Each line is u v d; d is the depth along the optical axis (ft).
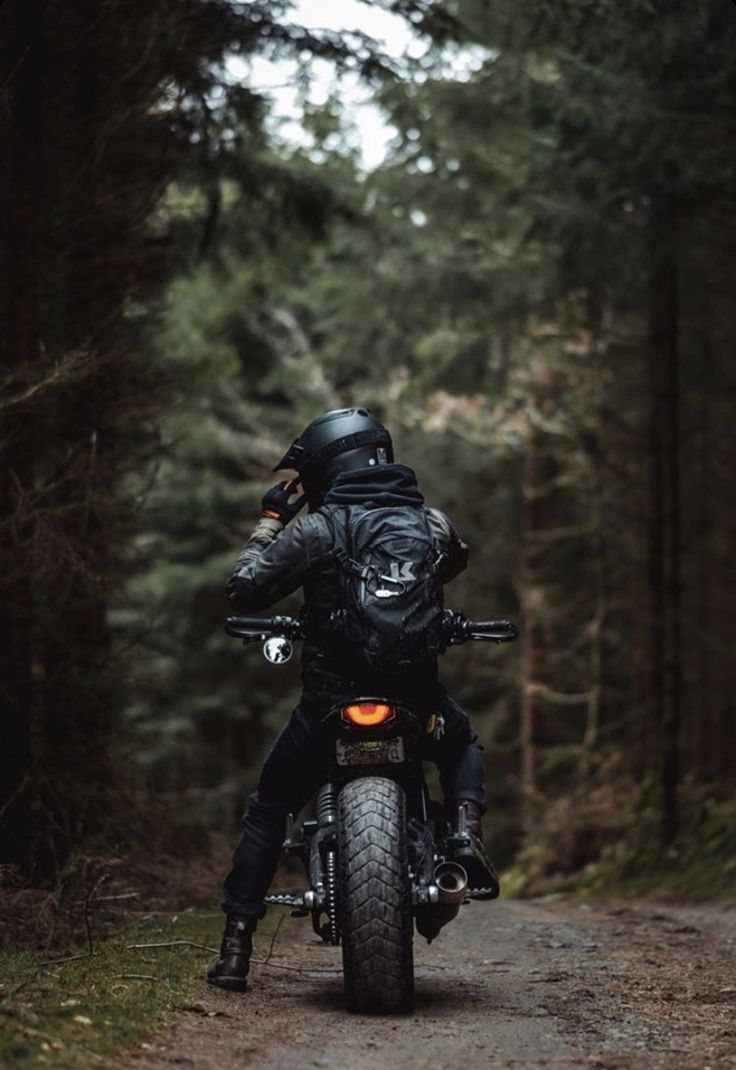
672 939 36.09
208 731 140.77
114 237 41.93
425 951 32.42
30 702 35.55
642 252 65.98
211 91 50.49
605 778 93.35
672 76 51.55
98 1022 19.70
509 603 121.70
